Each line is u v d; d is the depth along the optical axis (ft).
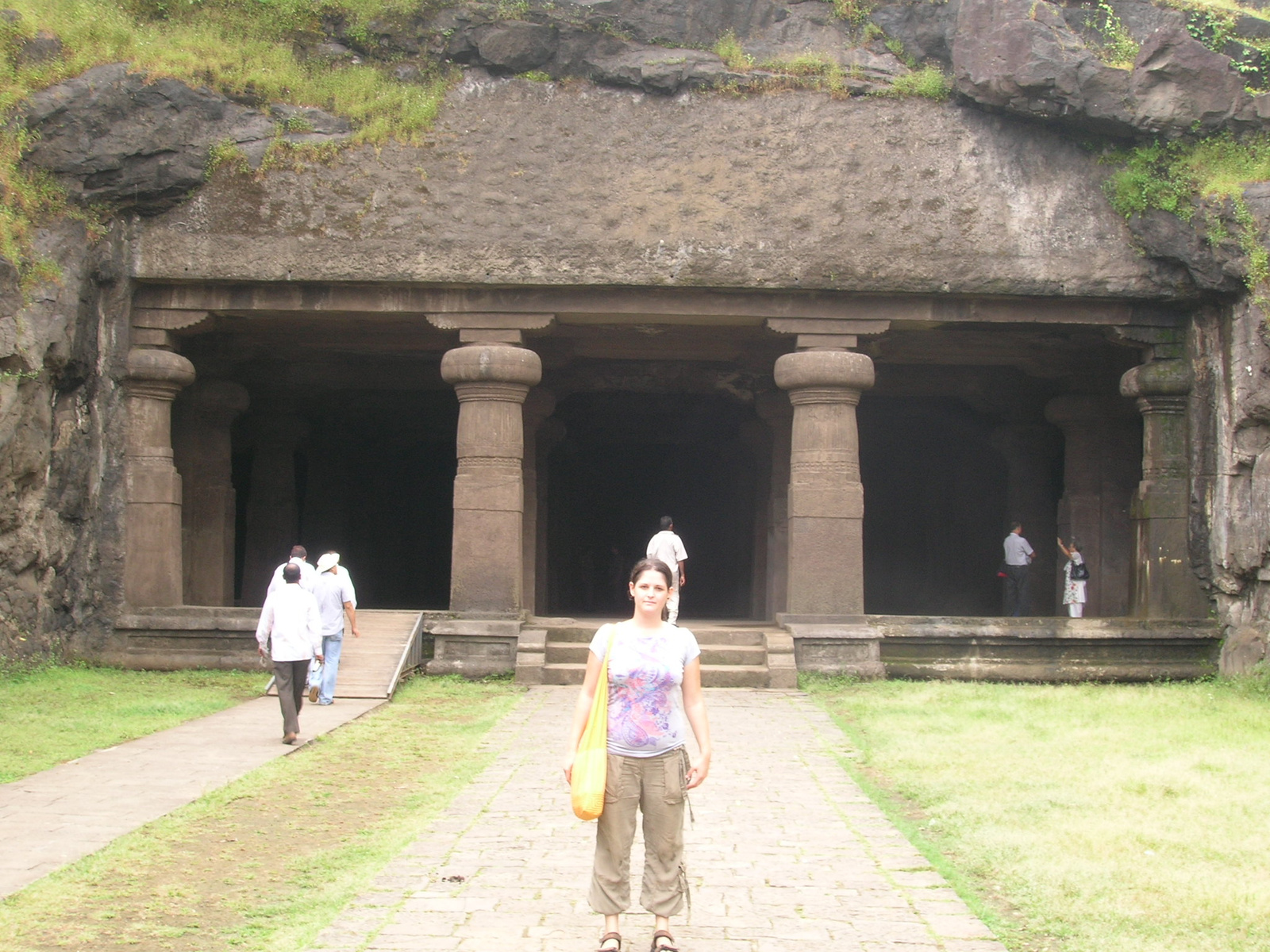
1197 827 22.36
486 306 46.93
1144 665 46.83
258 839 21.25
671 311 46.83
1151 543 48.21
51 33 45.65
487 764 28.58
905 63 47.78
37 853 19.97
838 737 32.78
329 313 47.34
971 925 16.79
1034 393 62.75
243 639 46.57
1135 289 46.34
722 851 20.76
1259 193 43.86
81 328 45.06
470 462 47.11
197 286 46.88
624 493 91.76
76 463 45.88
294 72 47.37
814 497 46.52
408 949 15.64
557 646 45.75
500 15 46.88
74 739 30.91
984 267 46.09
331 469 73.05
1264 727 34.19
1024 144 46.65
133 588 46.83
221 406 56.08
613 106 46.91
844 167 46.55
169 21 48.44
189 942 16.06
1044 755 29.60
